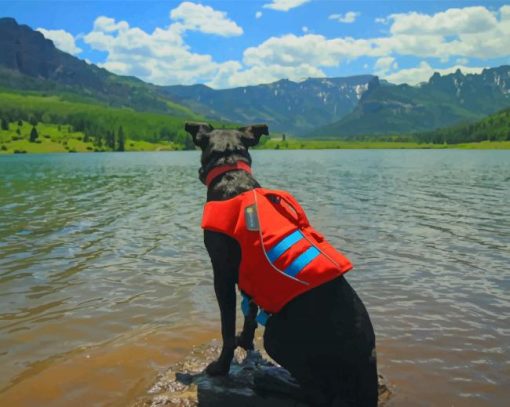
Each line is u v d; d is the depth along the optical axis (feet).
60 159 75.66
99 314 5.40
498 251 8.18
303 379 3.34
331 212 12.64
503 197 16.63
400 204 14.46
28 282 6.57
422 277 6.66
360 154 98.68
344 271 3.21
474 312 5.36
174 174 33.47
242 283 3.51
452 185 22.00
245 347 4.42
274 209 3.58
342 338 3.10
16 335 4.82
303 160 62.85
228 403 3.57
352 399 3.18
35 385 3.84
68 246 8.79
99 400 3.62
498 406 3.52
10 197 17.33
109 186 22.79
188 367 4.13
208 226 3.66
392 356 4.31
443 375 3.97
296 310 3.24
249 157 4.21
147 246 8.78
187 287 6.37
